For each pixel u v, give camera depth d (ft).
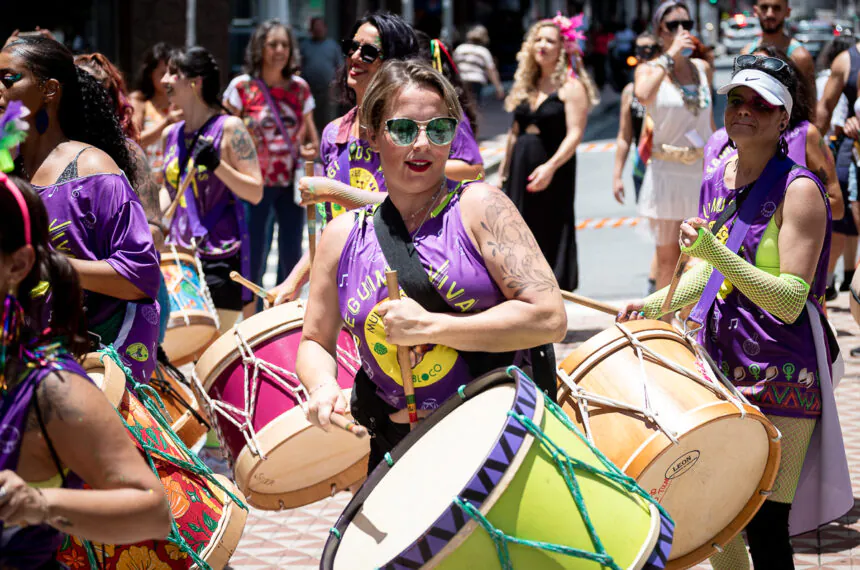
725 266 12.21
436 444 9.25
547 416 8.92
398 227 9.78
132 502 7.63
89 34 48.73
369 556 8.66
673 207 26.50
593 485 8.91
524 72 26.86
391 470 9.44
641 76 26.37
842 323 27.17
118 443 7.70
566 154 26.32
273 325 13.91
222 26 52.49
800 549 15.43
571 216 27.22
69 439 7.54
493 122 77.66
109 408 7.75
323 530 16.97
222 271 20.92
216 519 10.83
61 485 7.74
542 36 26.35
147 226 12.37
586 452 9.09
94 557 9.69
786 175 12.54
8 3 45.42
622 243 39.65
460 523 8.29
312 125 28.76
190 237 20.94
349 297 10.02
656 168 26.48
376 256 9.82
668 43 27.43
